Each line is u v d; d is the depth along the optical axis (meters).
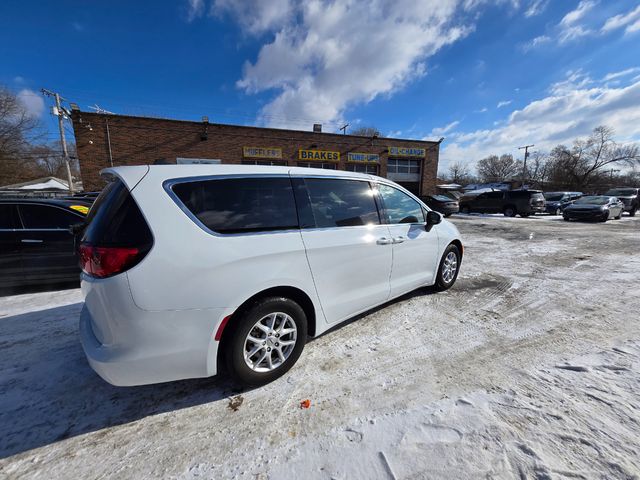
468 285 4.32
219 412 1.89
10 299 3.85
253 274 1.95
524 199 17.05
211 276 1.79
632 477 1.36
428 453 1.53
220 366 2.11
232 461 1.53
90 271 1.70
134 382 1.70
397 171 24.14
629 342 2.63
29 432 1.72
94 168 16.30
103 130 16.25
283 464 1.50
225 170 2.06
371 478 1.41
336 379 2.19
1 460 1.54
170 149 17.67
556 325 3.02
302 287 2.24
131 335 1.64
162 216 1.73
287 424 1.78
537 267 5.44
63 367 2.36
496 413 1.80
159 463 1.53
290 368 2.30
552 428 1.67
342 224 2.57
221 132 18.67
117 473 1.47
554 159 53.28
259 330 2.07
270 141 19.95
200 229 1.82
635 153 47.03
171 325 1.70
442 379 2.17
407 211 3.31
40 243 4.11
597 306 3.53
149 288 1.63
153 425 1.79
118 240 1.66
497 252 6.91
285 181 2.29
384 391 2.05
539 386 2.05
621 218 16.98
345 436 1.67
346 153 22.09
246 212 2.04
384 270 2.93
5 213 4.00
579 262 5.85
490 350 2.55
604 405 1.84
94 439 1.69
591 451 1.51
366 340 2.74
